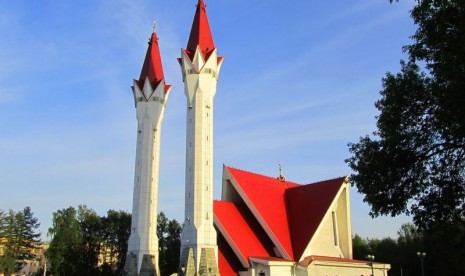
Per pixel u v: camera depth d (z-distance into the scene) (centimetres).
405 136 2236
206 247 4988
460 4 1714
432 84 2055
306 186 6244
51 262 8562
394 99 2311
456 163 2209
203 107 5547
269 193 6047
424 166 2286
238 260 5184
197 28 5919
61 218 8831
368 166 2362
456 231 2312
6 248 9831
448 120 1986
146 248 6056
